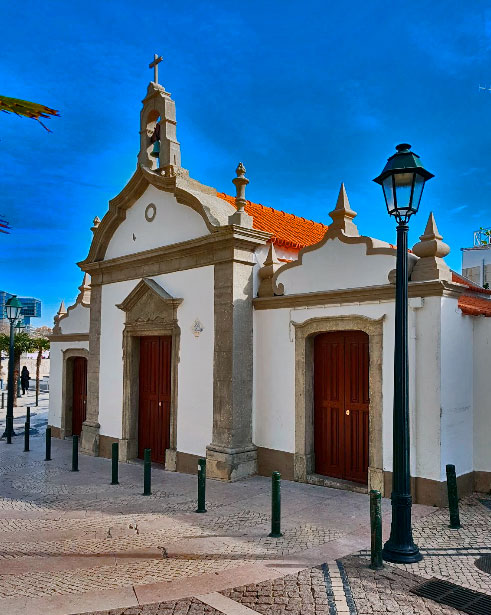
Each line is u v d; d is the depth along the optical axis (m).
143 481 10.95
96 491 10.18
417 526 7.59
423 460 8.69
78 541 7.32
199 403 11.60
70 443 16.31
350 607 5.24
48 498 9.69
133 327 13.42
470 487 9.30
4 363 48.81
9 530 7.84
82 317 16.92
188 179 12.63
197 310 11.81
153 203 13.22
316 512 8.44
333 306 10.09
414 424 8.79
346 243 9.94
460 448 9.05
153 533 7.61
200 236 11.84
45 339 32.47
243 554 6.70
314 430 10.59
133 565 6.42
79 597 5.55
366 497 9.23
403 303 6.63
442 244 8.91
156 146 13.47
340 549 6.81
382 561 6.24
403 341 6.60
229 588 5.71
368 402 9.77
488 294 12.39
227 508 8.80
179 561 6.52
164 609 5.28
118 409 13.73
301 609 5.22
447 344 8.80
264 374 11.21
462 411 9.13
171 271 12.54
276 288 11.11
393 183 6.64
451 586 5.69
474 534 7.27
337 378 10.30
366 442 9.77
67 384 17.44
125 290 13.90
